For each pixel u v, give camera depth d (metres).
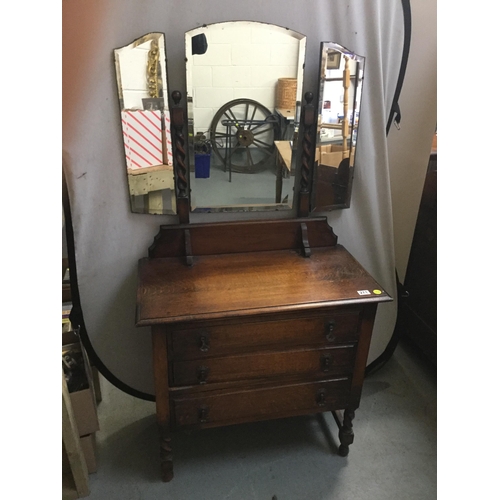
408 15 1.38
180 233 1.41
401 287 1.74
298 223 1.47
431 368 1.95
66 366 1.41
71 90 1.22
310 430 1.65
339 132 1.40
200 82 1.26
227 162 1.37
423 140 1.58
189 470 1.49
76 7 1.15
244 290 1.25
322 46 1.28
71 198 1.33
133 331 1.56
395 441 1.61
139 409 1.73
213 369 1.28
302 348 1.31
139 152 1.31
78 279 1.43
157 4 1.19
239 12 1.24
